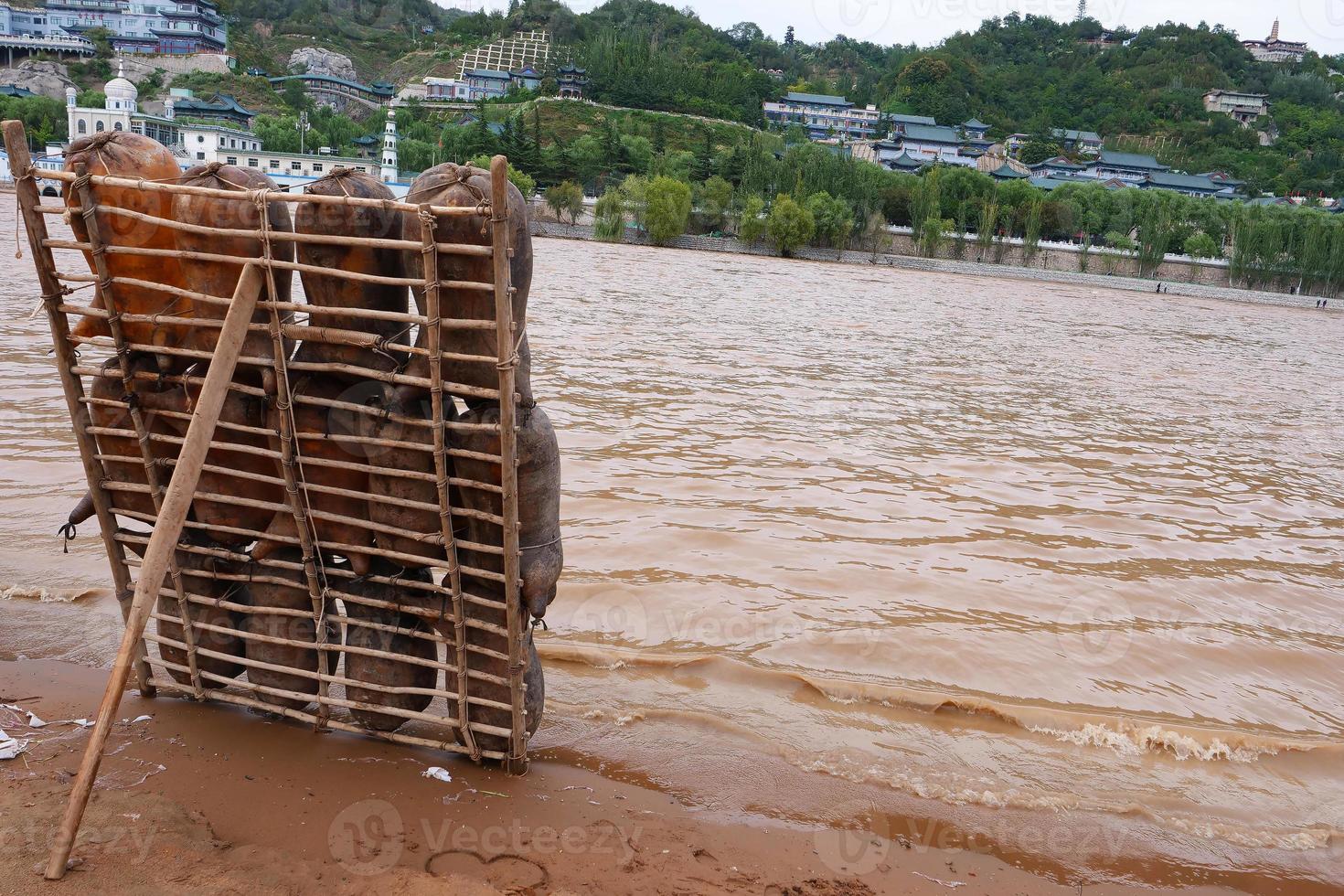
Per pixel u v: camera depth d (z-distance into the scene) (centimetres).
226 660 497
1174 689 659
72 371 461
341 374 437
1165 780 535
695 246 8825
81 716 487
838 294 4844
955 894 410
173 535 390
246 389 439
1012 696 629
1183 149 16538
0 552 716
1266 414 2089
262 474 462
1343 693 675
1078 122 18012
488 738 466
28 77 12925
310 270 411
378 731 484
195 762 452
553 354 2002
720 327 2841
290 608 477
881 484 1161
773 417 1532
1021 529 1012
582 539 865
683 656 636
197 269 427
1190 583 878
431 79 16325
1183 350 3569
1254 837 478
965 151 15175
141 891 354
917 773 514
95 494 477
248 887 363
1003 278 8531
